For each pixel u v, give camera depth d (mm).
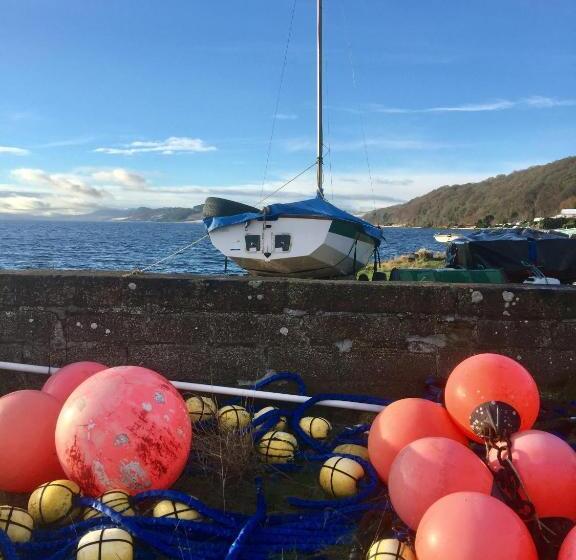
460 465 2891
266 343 4863
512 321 4656
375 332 4766
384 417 3619
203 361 4914
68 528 3043
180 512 3117
